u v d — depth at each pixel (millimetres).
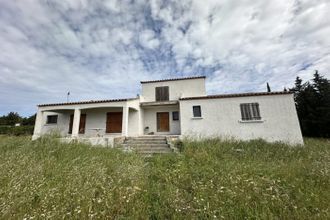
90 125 15305
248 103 11461
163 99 16188
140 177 4559
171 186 4082
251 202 3197
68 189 3264
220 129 11531
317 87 21281
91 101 13000
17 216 2488
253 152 7996
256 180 4188
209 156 6934
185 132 11969
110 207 2961
